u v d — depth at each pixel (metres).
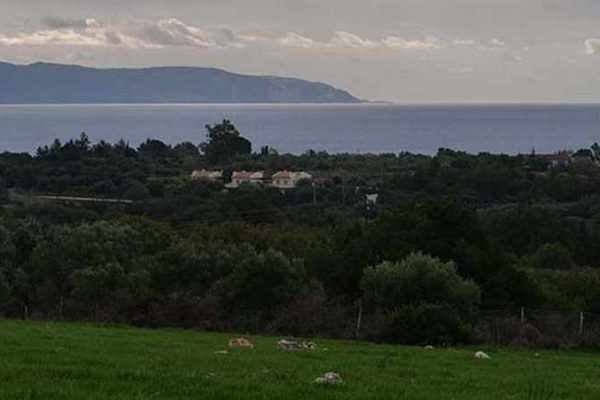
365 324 51.06
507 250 105.94
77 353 26.12
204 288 68.44
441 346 46.28
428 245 64.88
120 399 16.75
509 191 161.38
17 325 43.78
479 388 22.44
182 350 30.31
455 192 157.75
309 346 34.78
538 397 20.92
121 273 67.00
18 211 127.06
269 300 58.69
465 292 53.53
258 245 92.19
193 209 137.75
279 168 198.62
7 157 194.25
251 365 24.62
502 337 51.12
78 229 78.94
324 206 145.00
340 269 64.12
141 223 99.44
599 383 25.56
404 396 19.44
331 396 18.42
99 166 189.50
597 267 104.19
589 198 150.50
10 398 16.31
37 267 74.31
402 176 172.25
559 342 50.69
